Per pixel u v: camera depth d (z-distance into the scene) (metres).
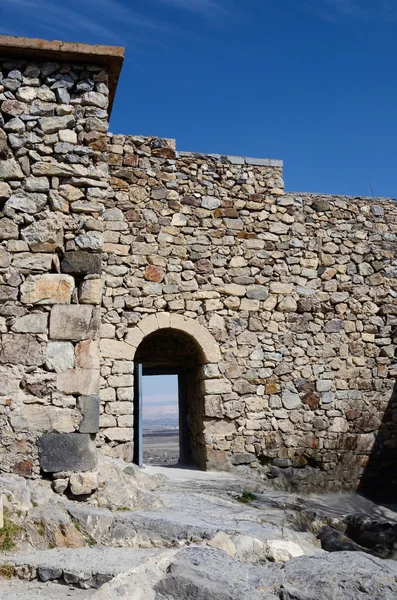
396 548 7.68
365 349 11.87
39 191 6.40
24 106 6.53
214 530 5.35
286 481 10.93
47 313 6.19
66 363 6.11
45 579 4.50
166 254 10.84
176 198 11.07
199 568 4.25
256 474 10.79
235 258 11.25
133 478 7.46
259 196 11.62
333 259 11.91
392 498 11.48
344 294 11.88
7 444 5.86
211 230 11.20
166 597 3.96
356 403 11.62
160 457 17.92
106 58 6.68
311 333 11.55
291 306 11.45
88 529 5.36
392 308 12.18
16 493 5.43
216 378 10.81
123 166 10.90
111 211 10.69
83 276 6.38
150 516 5.70
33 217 6.34
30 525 5.21
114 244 10.60
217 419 10.77
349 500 10.88
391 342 12.06
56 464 5.89
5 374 5.99
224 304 11.05
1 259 6.19
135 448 10.51
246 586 4.04
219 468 10.62
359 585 3.98
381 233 12.41
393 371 11.96
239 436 10.82
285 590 3.93
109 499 6.05
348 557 4.53
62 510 5.47
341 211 12.18
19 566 4.59
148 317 10.56
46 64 6.66
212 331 10.90
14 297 6.15
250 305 11.20
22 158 6.42
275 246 11.56
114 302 10.43
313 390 11.38
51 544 5.14
